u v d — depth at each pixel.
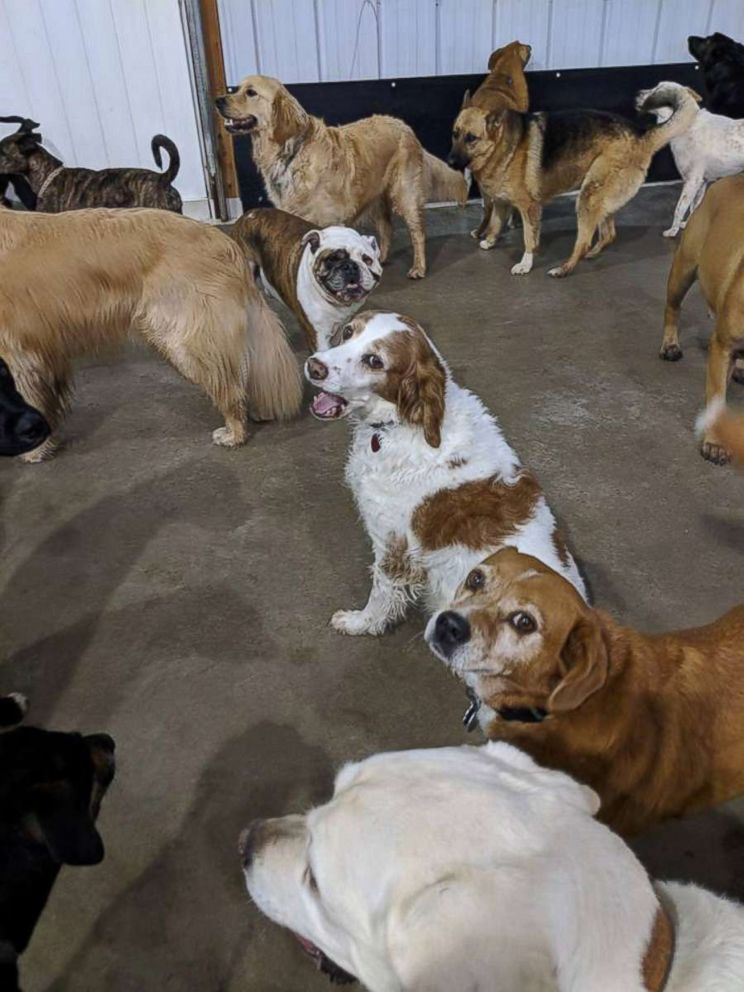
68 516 1.71
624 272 2.84
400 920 0.49
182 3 2.89
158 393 2.18
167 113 3.11
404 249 3.12
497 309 2.60
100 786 0.90
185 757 1.20
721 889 1.03
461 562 1.22
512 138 2.68
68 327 1.76
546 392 2.12
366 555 1.60
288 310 2.62
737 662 0.92
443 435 1.22
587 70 3.32
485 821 0.53
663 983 0.51
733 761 0.90
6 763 0.81
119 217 1.75
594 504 1.71
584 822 0.56
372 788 0.57
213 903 1.02
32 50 2.93
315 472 1.85
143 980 0.95
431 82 3.22
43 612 1.47
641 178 2.75
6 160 2.82
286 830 0.66
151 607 1.48
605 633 0.90
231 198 3.29
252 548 1.62
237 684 1.32
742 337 1.73
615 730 0.87
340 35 3.12
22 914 0.81
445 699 1.29
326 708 1.28
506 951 0.46
